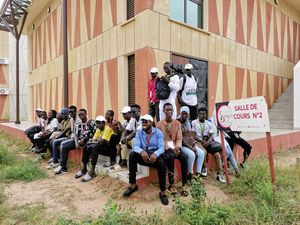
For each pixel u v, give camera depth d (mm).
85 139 6227
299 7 14586
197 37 8695
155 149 4703
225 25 9828
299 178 5215
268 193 4203
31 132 8812
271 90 12711
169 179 4805
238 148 6773
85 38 10219
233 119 5047
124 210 4000
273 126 11750
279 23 13312
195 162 5441
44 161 7555
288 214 3689
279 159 7488
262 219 3582
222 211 3705
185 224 3500
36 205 4336
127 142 5664
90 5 9875
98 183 5352
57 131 7664
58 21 12523
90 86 10008
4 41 22062
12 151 8461
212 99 9266
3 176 5746
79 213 4055
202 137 5781
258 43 11695
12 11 13750
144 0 7355
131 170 4691
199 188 4098
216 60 9438
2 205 4266
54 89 13297
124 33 8164
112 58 8750
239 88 10555
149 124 4707
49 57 13789
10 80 22438
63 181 5684
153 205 4359
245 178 5121
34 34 16016
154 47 7441
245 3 10875
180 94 6297
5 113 22219
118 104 8539
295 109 9320
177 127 5074
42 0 13320
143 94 7418
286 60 13977
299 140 10086
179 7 8312
